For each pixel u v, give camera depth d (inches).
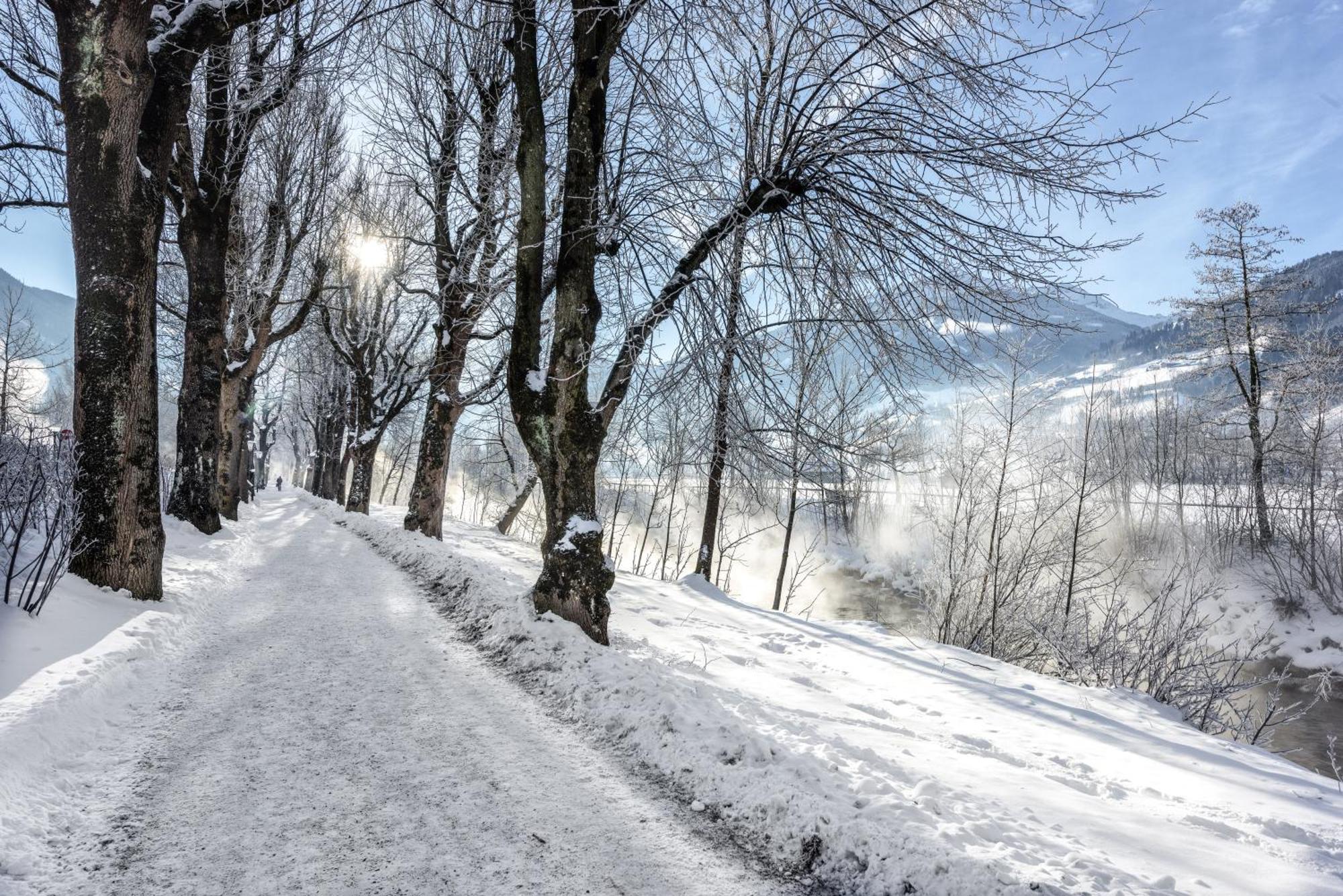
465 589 351.6
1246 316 1231.5
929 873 117.4
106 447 263.4
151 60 272.2
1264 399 1219.2
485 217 455.2
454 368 627.8
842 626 477.4
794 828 133.3
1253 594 1045.2
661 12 257.0
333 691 207.8
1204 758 247.8
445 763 160.6
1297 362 1194.0
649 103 287.0
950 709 277.1
